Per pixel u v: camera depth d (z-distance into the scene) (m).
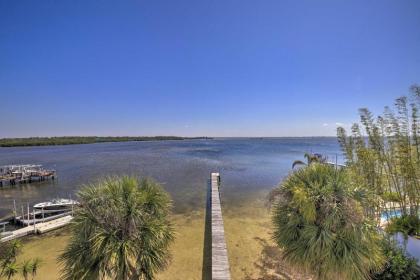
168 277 7.68
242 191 18.70
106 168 32.09
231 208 14.55
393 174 8.30
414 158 7.77
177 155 50.97
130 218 4.70
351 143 9.78
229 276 6.37
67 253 4.81
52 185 23.62
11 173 26.52
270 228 11.34
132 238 4.65
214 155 49.47
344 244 4.70
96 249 4.40
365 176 8.80
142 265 4.66
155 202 5.20
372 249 4.87
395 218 8.04
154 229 4.80
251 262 8.30
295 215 5.32
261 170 28.75
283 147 73.75
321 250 4.75
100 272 4.45
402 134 7.96
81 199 5.00
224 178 23.89
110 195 4.88
